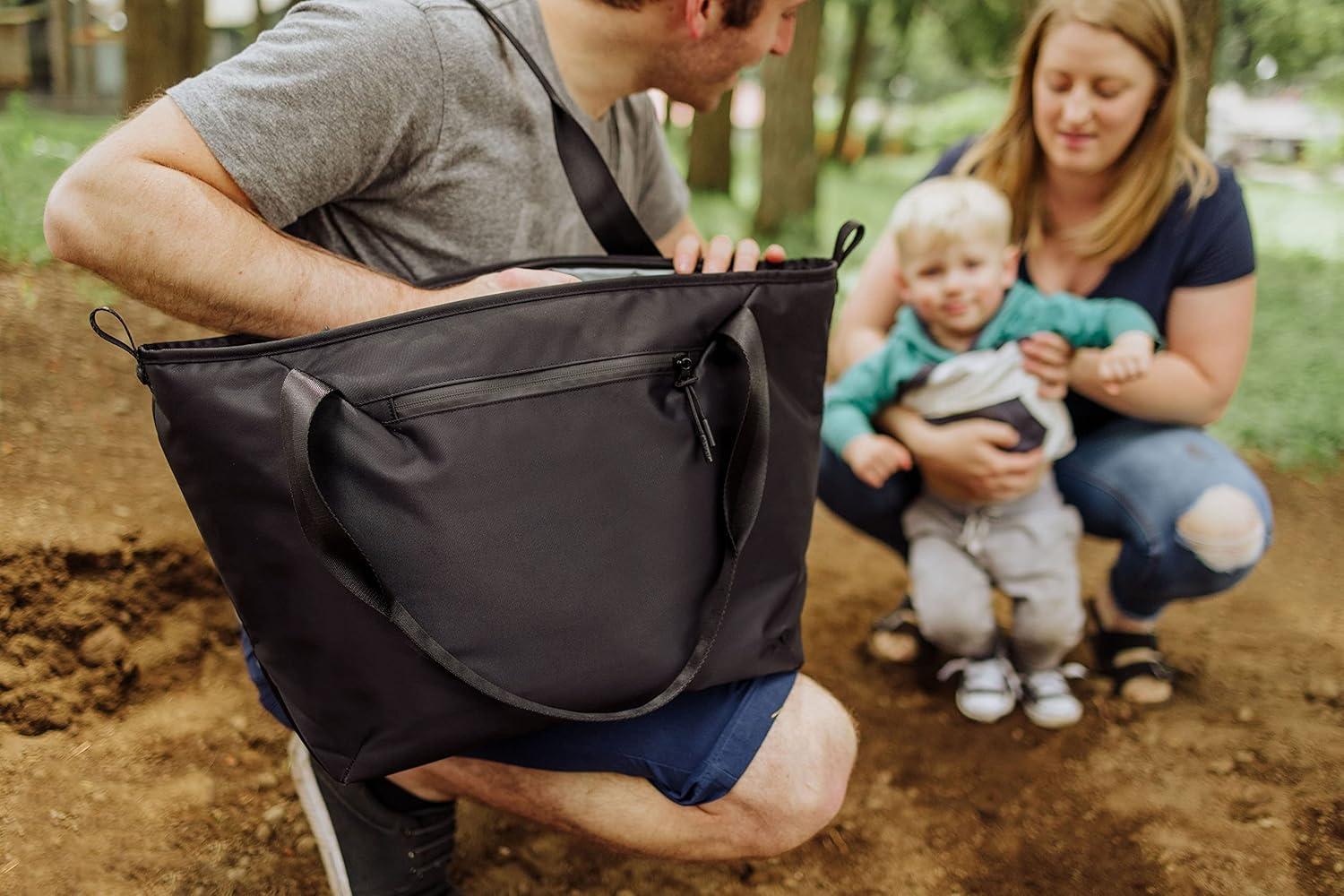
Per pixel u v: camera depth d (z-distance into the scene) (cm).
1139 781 226
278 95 140
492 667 130
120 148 135
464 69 152
